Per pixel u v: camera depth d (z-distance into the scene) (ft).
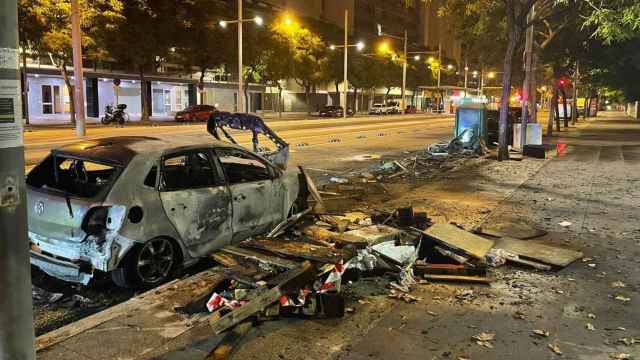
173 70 165.27
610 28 46.88
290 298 14.75
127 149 18.01
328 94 258.98
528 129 65.77
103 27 93.66
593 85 170.19
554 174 44.91
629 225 26.58
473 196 34.35
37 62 130.82
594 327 14.67
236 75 194.90
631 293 17.31
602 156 59.77
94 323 14.02
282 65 160.97
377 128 118.83
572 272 19.35
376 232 20.57
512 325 14.74
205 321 14.19
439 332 14.20
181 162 21.65
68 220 16.33
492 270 19.49
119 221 16.29
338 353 12.90
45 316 15.90
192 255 18.66
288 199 23.08
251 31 144.05
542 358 12.86
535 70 76.89
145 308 15.01
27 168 41.81
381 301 16.24
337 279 16.20
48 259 17.07
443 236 20.20
